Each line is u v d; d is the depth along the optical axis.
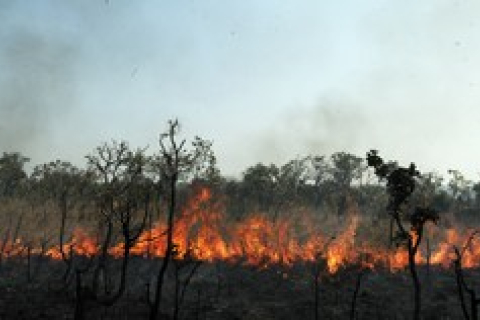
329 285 71.12
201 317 55.50
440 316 59.91
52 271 72.12
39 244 84.44
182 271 74.38
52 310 52.00
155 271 72.44
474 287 71.69
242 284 70.00
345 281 72.62
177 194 76.75
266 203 106.06
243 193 106.00
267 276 74.44
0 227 86.81
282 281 72.56
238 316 56.75
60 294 58.50
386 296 66.94
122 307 55.91
